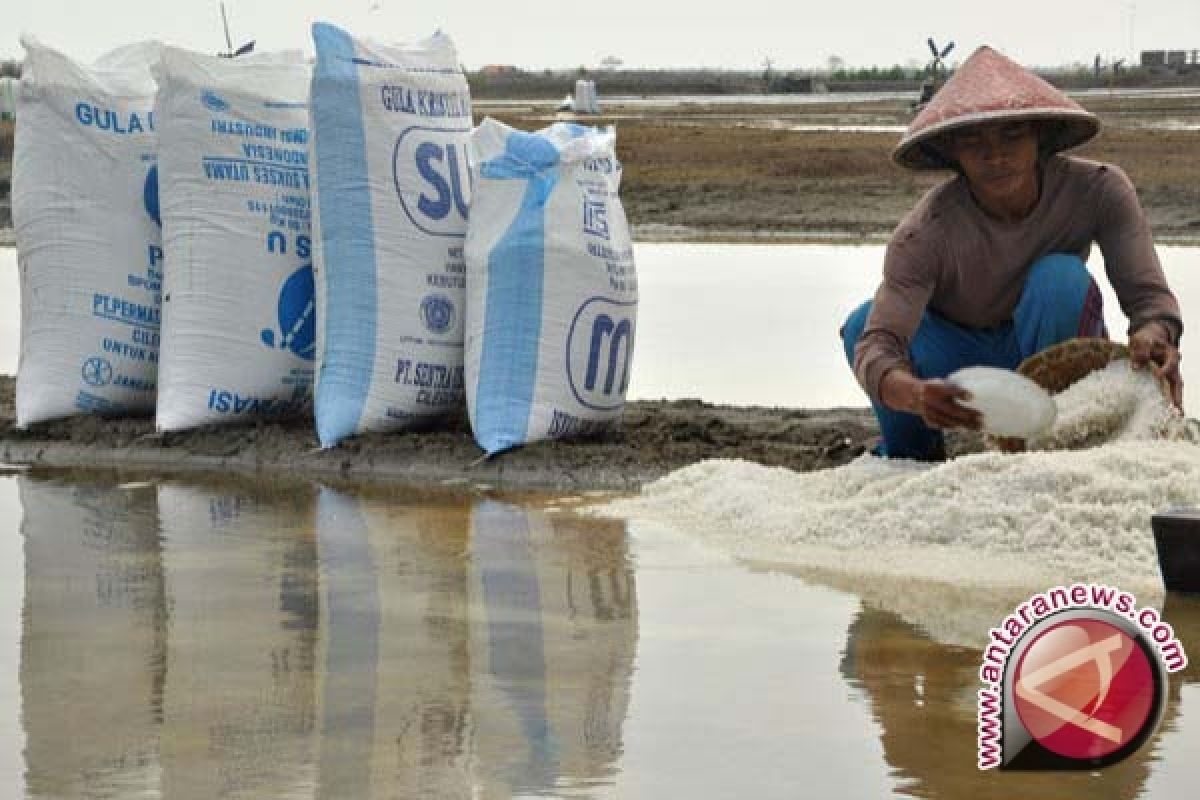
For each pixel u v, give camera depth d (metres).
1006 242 6.20
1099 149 27.27
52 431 7.88
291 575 5.64
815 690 4.45
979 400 5.79
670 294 13.41
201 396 7.62
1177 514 5.27
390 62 7.37
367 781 3.86
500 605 5.27
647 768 3.93
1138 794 3.77
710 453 7.20
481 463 7.16
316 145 7.31
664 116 47.19
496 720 4.25
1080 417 6.05
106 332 7.90
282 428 7.72
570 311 7.21
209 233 7.53
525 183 7.22
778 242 18.61
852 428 7.73
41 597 5.39
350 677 4.58
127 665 4.70
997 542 5.70
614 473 7.02
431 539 6.11
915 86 84.50
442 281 7.41
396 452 7.31
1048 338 6.22
